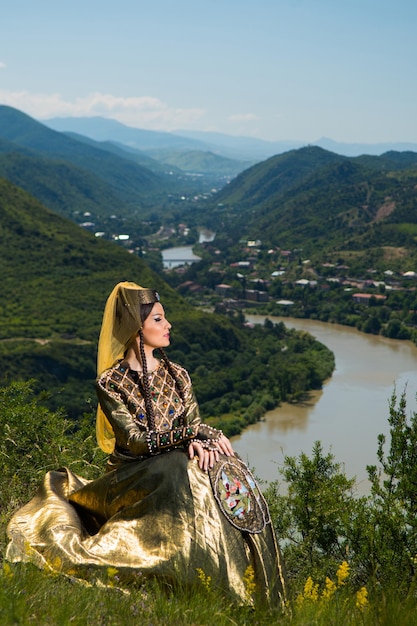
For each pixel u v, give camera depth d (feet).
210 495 14.14
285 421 272.72
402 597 13.89
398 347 417.49
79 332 451.12
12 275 538.47
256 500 14.49
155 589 13.16
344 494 22.08
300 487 22.04
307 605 13.11
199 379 360.89
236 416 294.46
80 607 11.90
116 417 14.99
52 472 16.62
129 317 15.35
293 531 21.91
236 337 437.99
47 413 27.76
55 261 558.97
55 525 14.57
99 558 13.82
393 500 19.79
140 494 14.42
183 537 13.73
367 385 315.78
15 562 14.02
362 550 18.99
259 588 13.87
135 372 15.43
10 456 25.91
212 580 13.52
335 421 263.90
